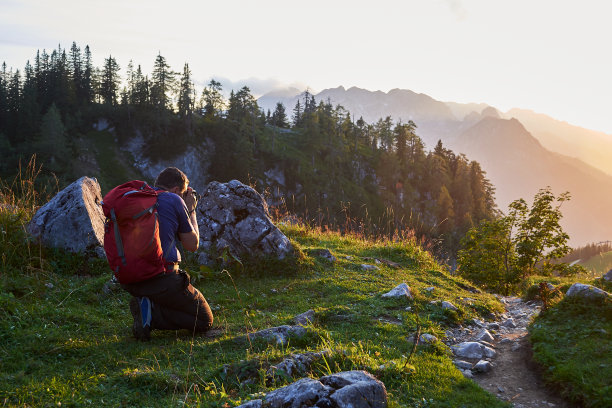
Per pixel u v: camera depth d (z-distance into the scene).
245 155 119.62
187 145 116.88
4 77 121.62
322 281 7.89
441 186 142.75
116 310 5.70
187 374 3.72
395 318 6.07
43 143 100.06
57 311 5.15
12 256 6.31
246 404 3.00
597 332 4.95
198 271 7.56
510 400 4.02
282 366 3.72
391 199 129.50
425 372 4.23
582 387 3.89
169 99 124.94
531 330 5.71
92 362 4.03
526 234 13.28
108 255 4.50
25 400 3.17
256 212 8.59
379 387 3.16
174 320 4.81
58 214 7.00
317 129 140.25
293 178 122.44
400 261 10.88
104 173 105.44
